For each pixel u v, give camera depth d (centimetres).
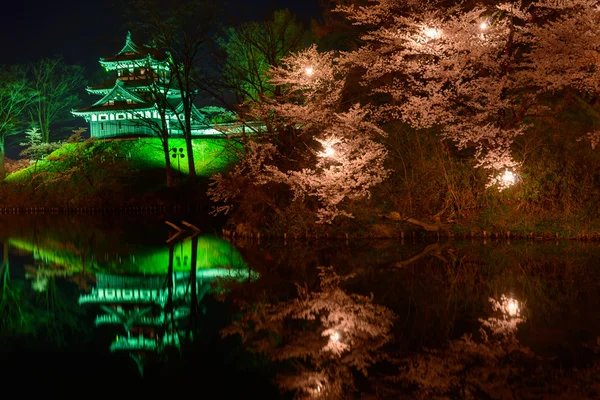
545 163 1942
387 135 1922
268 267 1577
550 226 1906
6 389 708
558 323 898
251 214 2394
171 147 5834
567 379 672
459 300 1079
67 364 811
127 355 849
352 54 2159
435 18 1958
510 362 732
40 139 6312
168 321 1048
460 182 2025
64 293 1347
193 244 2316
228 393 682
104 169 5294
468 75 1917
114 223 3578
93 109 6322
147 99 6003
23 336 964
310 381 705
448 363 740
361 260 1611
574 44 1728
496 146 1892
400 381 688
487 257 1576
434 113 1895
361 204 2084
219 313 1084
